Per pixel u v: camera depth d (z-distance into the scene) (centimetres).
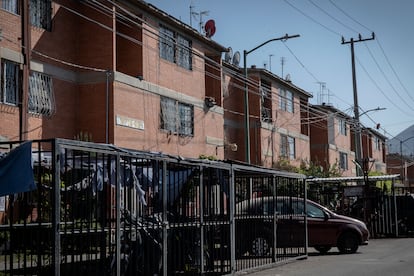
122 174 980
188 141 2836
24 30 2011
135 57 2497
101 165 934
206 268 1178
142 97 2473
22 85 1981
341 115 5362
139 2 2445
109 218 920
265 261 1444
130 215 975
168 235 1081
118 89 2309
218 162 1230
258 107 3772
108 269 914
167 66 2688
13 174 801
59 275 796
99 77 2289
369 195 2752
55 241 793
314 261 1633
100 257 898
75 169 869
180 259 1102
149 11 2545
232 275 1252
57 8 2231
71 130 2264
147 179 1035
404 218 2736
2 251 1003
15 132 1950
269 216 1468
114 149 919
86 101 2300
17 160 805
